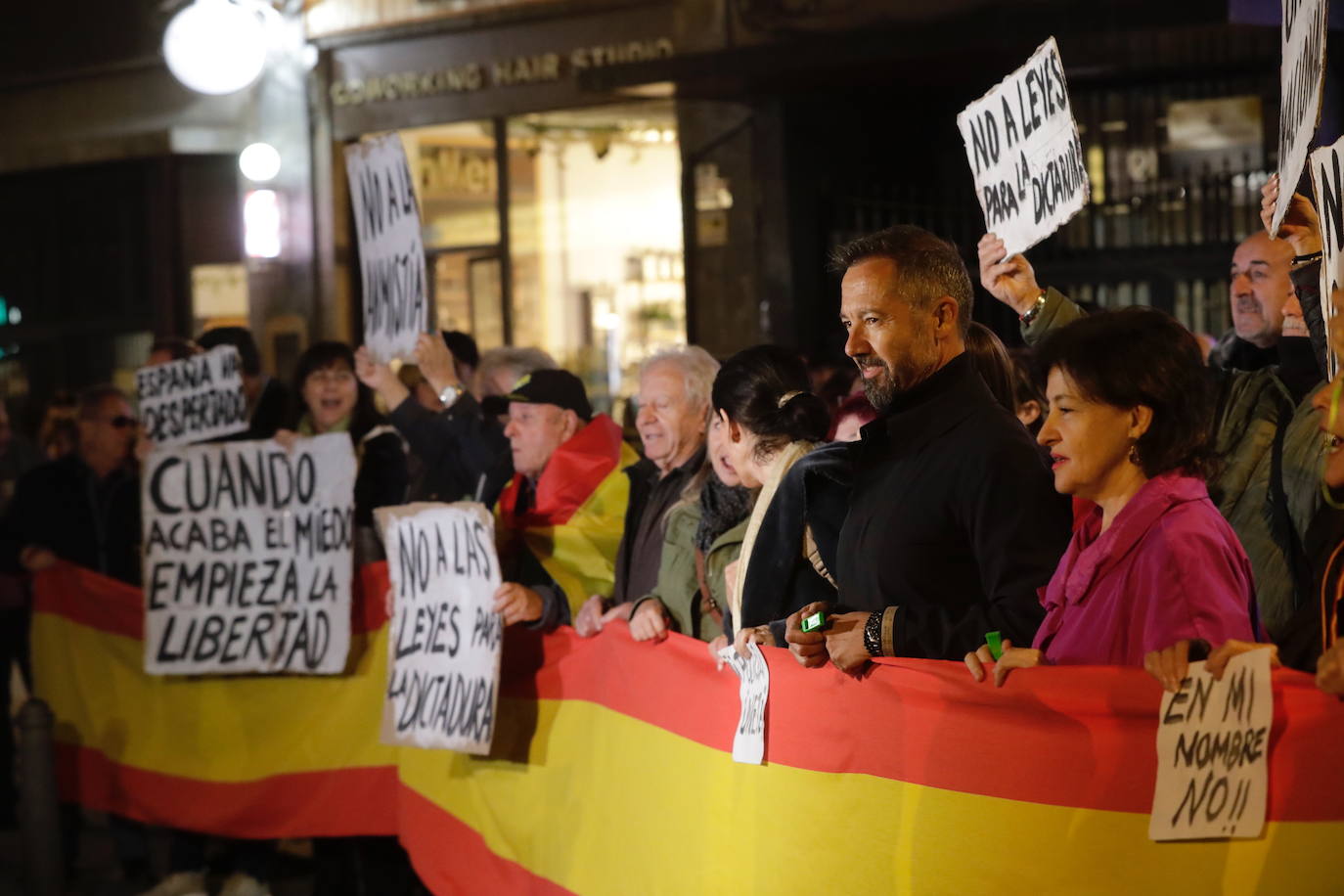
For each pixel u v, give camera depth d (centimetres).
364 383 585
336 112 1249
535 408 466
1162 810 222
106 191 1395
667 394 404
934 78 928
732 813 327
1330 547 243
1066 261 996
